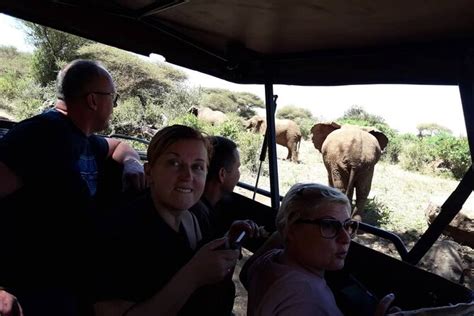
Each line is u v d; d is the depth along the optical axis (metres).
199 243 1.60
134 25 2.44
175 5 2.04
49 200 1.81
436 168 17.61
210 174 1.98
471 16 1.63
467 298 1.45
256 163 14.47
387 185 14.02
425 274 1.61
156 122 20.16
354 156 9.58
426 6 1.60
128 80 23.83
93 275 1.42
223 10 2.04
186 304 1.46
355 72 2.31
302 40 2.37
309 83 2.56
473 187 1.67
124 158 2.56
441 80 1.92
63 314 1.83
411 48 2.04
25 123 1.85
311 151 22.69
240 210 2.71
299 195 1.44
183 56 2.71
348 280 1.65
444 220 1.74
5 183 1.74
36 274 1.83
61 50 22.94
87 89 1.98
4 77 22.17
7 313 1.74
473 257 6.38
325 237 1.38
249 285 1.58
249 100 39.44
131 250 1.35
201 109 21.66
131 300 1.33
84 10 2.23
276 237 1.81
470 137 1.72
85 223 1.88
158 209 1.45
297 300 1.34
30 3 2.09
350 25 1.97
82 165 2.31
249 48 2.70
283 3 1.80
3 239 1.79
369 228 2.10
